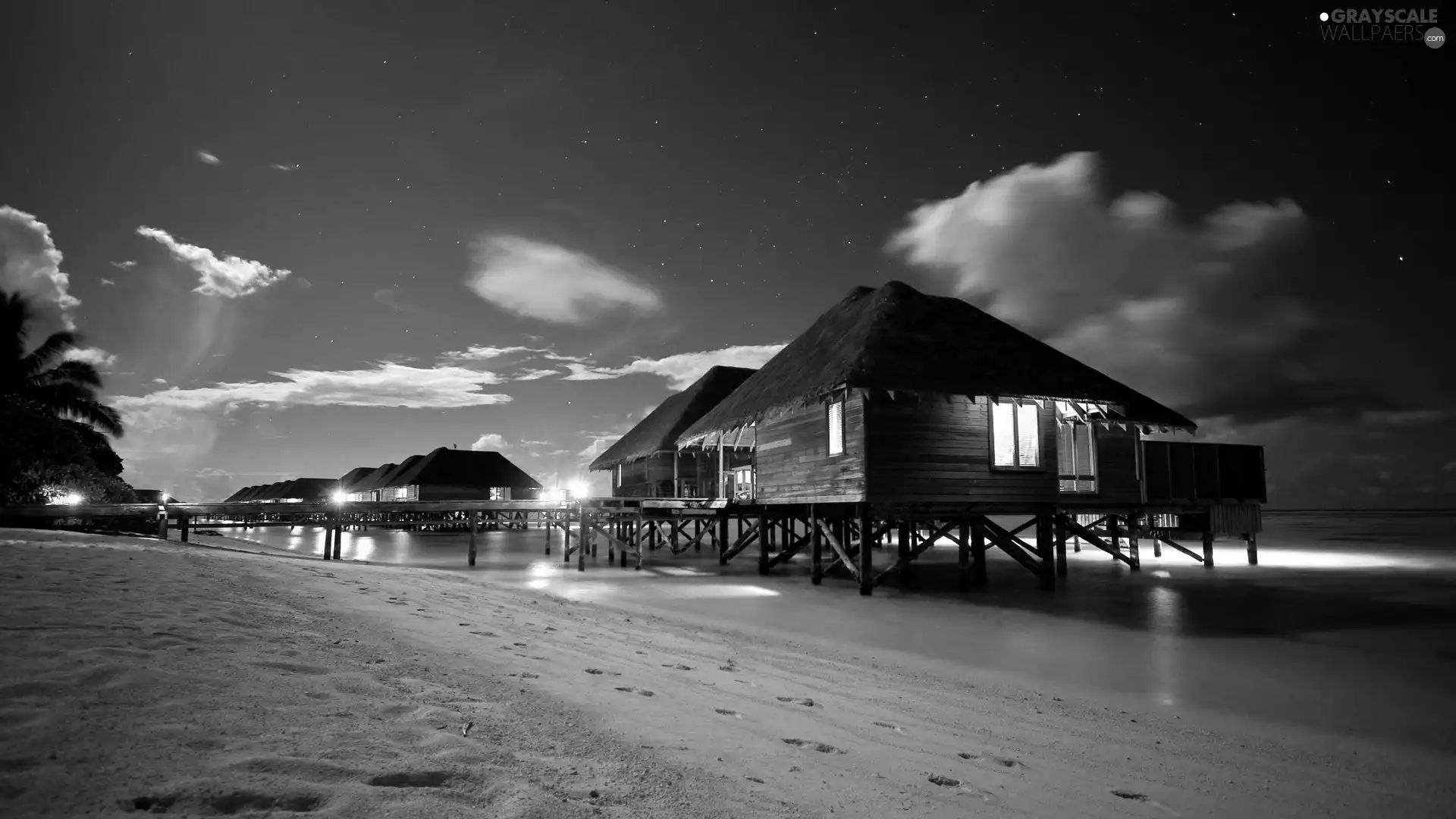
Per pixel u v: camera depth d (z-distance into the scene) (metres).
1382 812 5.12
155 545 15.40
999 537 19.09
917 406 18.16
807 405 19.59
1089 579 21.84
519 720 4.46
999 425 18.95
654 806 3.41
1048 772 5.20
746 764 4.38
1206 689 8.96
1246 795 5.19
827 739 5.28
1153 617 14.51
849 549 29.36
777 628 12.75
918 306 21.03
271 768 3.08
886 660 10.12
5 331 31.58
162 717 3.54
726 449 35.69
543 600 13.61
